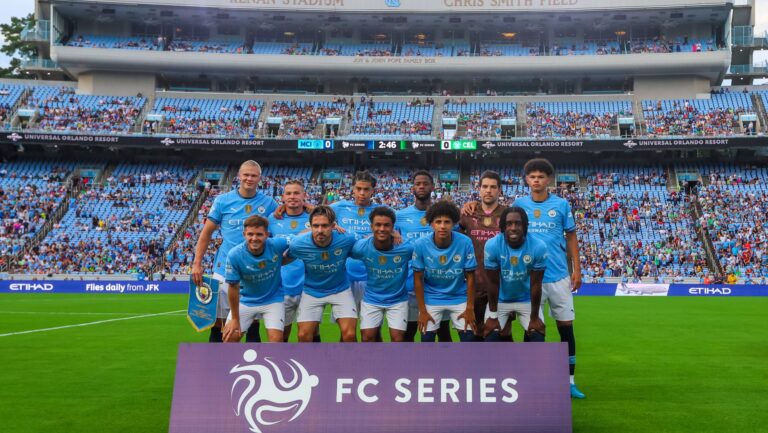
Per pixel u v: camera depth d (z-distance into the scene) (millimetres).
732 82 59844
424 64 53094
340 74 53781
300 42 57281
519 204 9055
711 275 38969
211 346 6469
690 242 42312
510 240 7766
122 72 53969
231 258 7945
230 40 56969
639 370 11008
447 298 8328
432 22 55000
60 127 49500
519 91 56625
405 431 6297
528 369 6422
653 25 55031
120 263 41250
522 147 47688
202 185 48969
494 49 56125
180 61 52938
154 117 51000
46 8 56344
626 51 54656
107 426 7367
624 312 24031
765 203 44406
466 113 52719
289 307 9406
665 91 53188
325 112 52781
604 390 9273
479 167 51469
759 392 9109
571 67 52281
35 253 41812
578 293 37156
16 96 52156
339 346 6465
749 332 17125
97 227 44312
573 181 49562
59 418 7711
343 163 52281
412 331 9438
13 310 24391
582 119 51281
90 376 10406
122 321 20016
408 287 9195
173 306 26594
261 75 54531
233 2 53031
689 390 9266
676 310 25031
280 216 9578
